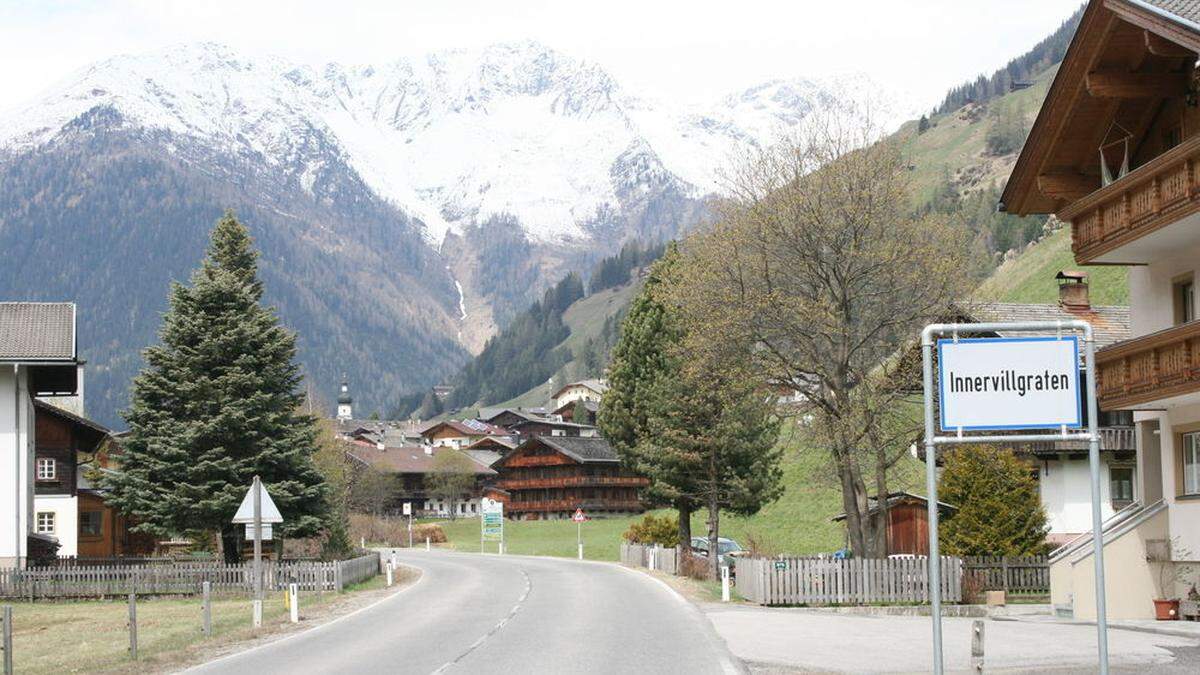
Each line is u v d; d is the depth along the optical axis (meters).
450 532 113.75
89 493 69.25
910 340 39.28
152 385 46.97
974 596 36.25
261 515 30.11
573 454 126.56
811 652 22.33
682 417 51.50
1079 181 31.56
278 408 47.78
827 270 40.22
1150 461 32.44
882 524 39.22
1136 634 26.22
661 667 19.92
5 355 47.88
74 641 28.20
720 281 40.41
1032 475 48.41
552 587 43.19
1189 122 28.34
